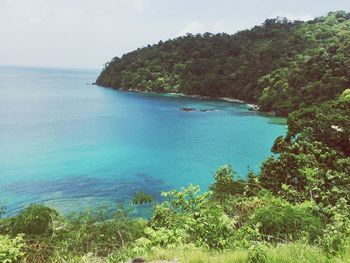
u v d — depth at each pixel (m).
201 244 9.41
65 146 59.62
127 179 42.16
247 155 54.03
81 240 11.30
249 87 130.25
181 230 9.65
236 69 151.50
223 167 25.64
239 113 100.00
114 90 182.38
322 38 156.00
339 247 7.65
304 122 32.56
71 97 146.00
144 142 63.59
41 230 12.90
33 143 61.41
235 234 9.45
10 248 9.59
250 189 22.58
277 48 148.12
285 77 110.50
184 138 66.94
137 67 188.00
